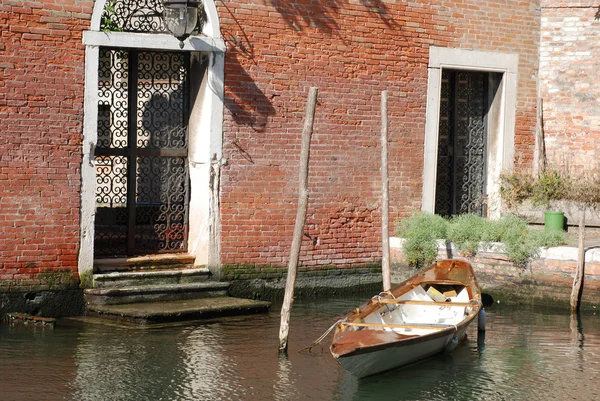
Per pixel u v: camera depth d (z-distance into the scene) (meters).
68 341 10.56
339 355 9.09
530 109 15.34
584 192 14.68
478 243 13.46
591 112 15.02
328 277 13.67
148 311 11.40
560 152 15.23
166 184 12.93
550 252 12.93
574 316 12.55
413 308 11.73
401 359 9.87
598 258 12.55
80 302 11.81
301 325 11.70
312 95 10.62
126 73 12.59
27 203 11.42
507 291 13.30
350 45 13.68
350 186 13.81
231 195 12.83
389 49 14.04
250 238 12.99
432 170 14.55
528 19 15.21
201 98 12.71
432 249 13.70
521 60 15.20
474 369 10.01
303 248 13.42
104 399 8.67
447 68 14.65
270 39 12.98
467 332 11.62
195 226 12.90
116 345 10.45
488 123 15.33
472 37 14.75
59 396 8.72
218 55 12.57
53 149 11.55
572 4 15.08
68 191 11.66
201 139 12.73
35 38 11.37
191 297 12.34
